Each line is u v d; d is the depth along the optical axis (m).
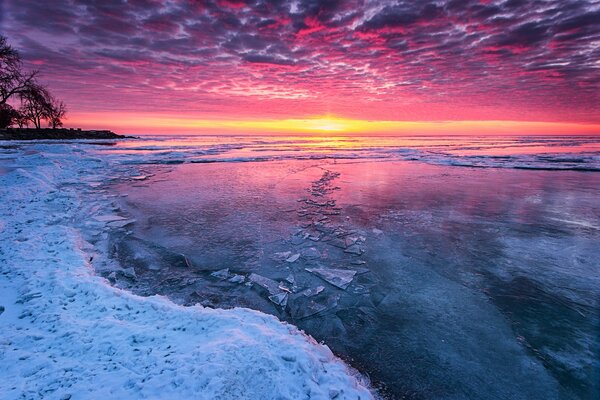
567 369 3.32
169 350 2.98
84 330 3.26
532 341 3.77
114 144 38.44
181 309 3.77
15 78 34.03
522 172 17.77
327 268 5.78
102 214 8.55
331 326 4.14
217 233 7.41
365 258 6.18
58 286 4.12
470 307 4.51
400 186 13.27
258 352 2.89
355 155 27.69
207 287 5.04
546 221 8.38
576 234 7.35
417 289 5.03
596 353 3.55
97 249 6.26
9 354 2.82
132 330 3.29
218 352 2.84
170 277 5.32
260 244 6.82
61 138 44.34
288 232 7.57
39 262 4.93
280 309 4.50
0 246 5.52
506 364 3.42
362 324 4.18
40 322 3.39
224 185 12.99
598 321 4.13
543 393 3.03
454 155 28.70
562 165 20.73
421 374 3.29
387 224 8.19
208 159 22.20
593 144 57.41
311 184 13.45
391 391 3.07
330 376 2.91
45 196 9.36
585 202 10.49
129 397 2.39
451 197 11.23
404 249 6.58
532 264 5.80
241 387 2.53
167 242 6.82
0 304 3.74
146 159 21.52
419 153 30.80
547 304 4.53
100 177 14.19
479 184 13.86
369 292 4.96
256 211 9.25
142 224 7.91
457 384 3.16
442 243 6.88
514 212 9.26
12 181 10.45
